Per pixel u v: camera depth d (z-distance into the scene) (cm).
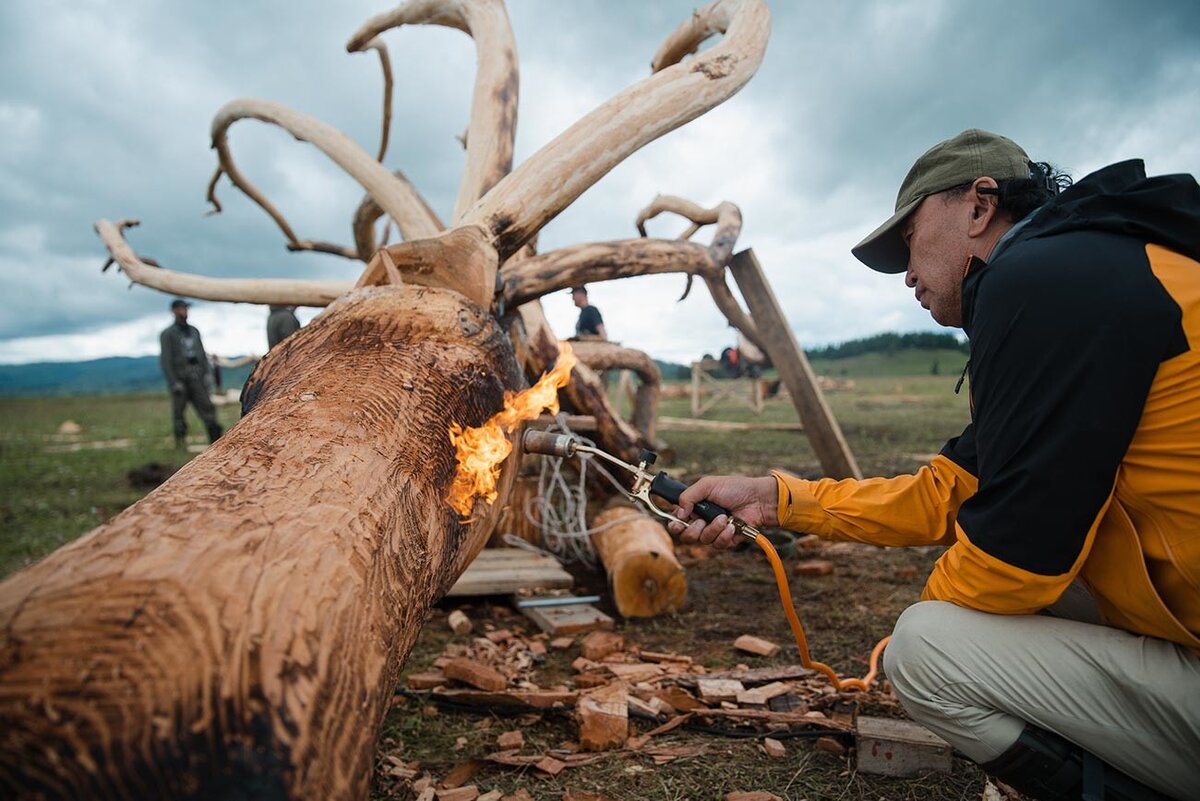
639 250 387
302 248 641
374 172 376
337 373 172
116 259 447
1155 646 161
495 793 220
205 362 1209
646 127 272
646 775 231
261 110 414
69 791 74
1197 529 146
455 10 375
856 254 220
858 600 412
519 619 407
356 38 430
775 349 612
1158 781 164
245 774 84
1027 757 172
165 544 100
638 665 322
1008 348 155
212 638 91
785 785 224
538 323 466
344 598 111
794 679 300
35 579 92
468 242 222
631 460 512
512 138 333
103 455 1182
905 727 236
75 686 79
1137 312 144
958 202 189
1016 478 155
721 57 288
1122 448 146
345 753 99
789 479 219
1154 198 153
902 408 1875
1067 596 212
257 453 132
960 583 170
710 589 445
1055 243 156
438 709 282
